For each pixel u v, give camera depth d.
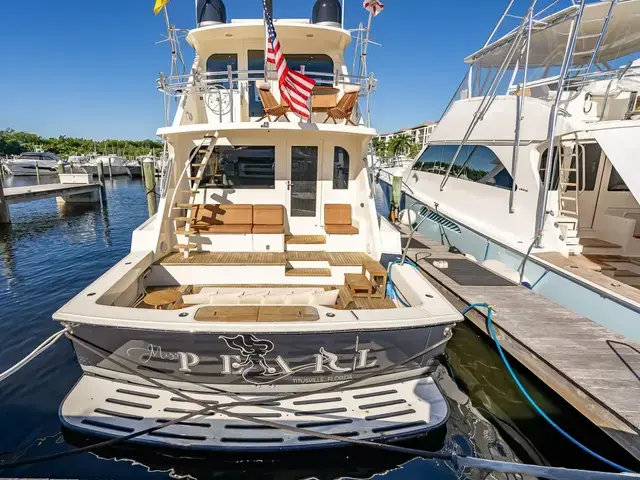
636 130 4.95
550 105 6.24
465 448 3.48
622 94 5.86
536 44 7.43
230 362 3.05
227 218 5.36
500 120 7.32
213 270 4.69
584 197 6.93
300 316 3.09
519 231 6.78
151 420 3.05
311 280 4.79
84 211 17.23
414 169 11.12
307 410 3.20
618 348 4.09
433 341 3.23
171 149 5.04
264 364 3.07
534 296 5.48
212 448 2.91
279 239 5.16
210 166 5.40
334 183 5.62
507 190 7.07
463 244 8.04
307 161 5.49
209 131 4.86
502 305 5.17
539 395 4.28
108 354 3.07
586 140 5.82
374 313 3.14
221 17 5.51
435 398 3.42
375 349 3.13
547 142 6.17
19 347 5.07
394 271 4.32
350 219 5.61
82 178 19.00
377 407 3.27
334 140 5.43
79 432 3.01
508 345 4.48
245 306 3.25
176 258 4.82
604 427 3.26
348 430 3.04
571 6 6.09
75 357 4.78
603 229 6.73
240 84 5.51
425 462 3.22
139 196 23.61
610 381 3.53
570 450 3.53
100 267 8.66
